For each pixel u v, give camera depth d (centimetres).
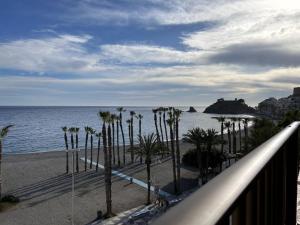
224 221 91
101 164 6631
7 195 3997
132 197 4062
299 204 374
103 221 3206
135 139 13888
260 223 154
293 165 279
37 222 3303
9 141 12900
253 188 136
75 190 4462
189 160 5978
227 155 5834
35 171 5819
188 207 81
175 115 5247
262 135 3575
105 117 3659
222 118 7344
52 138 14125
